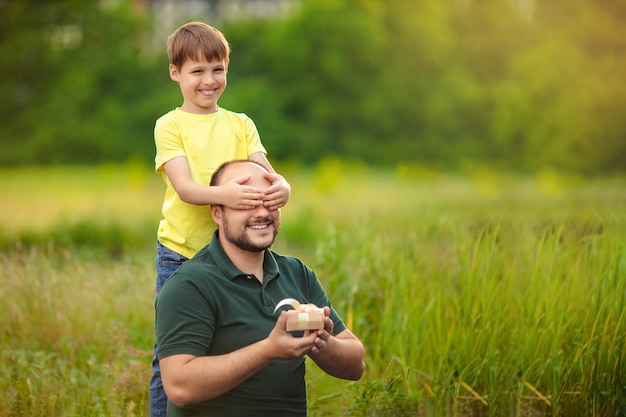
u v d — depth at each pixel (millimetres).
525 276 5828
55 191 32438
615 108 32719
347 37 50156
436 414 5340
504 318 5590
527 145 43469
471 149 50344
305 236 16969
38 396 5559
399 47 51625
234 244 3812
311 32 50125
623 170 32844
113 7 50500
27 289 7047
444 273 6270
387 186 35562
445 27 52875
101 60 49562
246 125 4730
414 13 52000
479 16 53344
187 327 3664
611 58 33219
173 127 4527
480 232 6059
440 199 25922
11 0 49562
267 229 3824
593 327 5195
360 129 50719
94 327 6770
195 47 4516
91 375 5938
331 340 3818
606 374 5148
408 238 7094
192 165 4496
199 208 4430
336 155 49844
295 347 3496
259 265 3898
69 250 8547
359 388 5723
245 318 3754
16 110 49219
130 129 47906
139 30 51344
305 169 46781
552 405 5164
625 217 6156
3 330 6707
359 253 7129
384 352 6105
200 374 3553
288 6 61375
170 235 4465
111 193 30094
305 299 4000
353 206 21625
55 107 48312
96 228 16891
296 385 3846
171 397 3609
